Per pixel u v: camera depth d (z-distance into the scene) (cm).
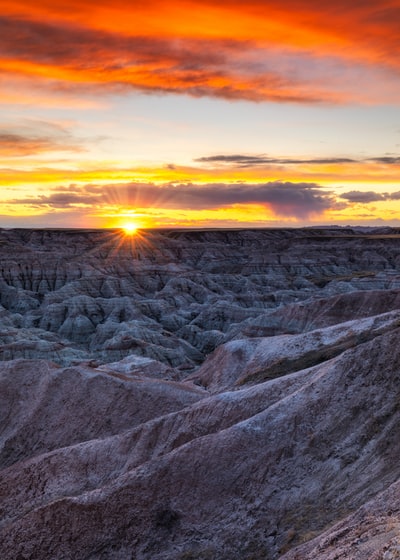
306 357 7719
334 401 5172
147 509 4634
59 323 14662
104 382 7288
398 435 4572
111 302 15250
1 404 7606
